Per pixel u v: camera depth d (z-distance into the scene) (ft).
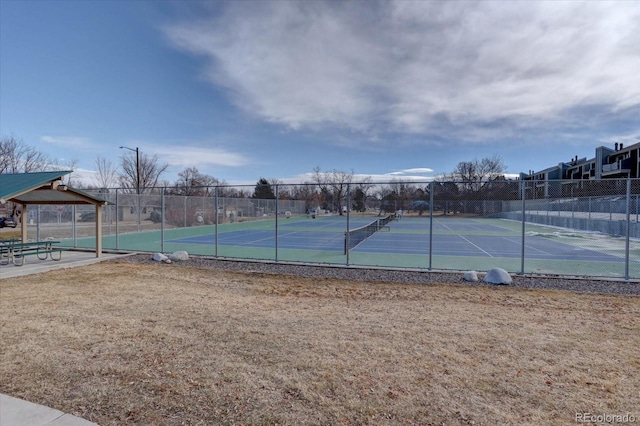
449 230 90.63
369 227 75.36
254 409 10.20
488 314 20.02
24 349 14.51
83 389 11.34
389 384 11.73
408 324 18.07
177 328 17.15
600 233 76.95
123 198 77.77
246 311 20.26
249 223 113.09
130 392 11.15
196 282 28.50
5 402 10.47
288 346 14.97
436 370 12.82
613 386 11.78
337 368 12.91
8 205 102.47
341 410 10.17
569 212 110.52
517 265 39.29
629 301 23.20
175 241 61.57
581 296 24.40
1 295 23.59
